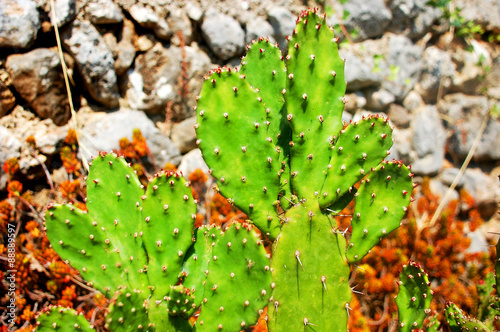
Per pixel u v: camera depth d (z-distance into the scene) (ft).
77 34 3.09
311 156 2.21
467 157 3.91
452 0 3.99
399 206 2.19
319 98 2.21
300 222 2.19
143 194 2.20
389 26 3.85
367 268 3.06
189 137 3.34
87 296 2.84
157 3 3.26
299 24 2.13
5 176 2.93
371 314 3.17
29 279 2.85
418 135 3.83
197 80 3.36
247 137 2.12
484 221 3.97
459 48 4.08
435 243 3.44
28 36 2.98
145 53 3.28
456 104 4.01
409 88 3.87
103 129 3.16
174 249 2.10
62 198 3.06
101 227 2.11
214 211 3.14
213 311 2.07
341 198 2.25
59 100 3.10
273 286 2.01
